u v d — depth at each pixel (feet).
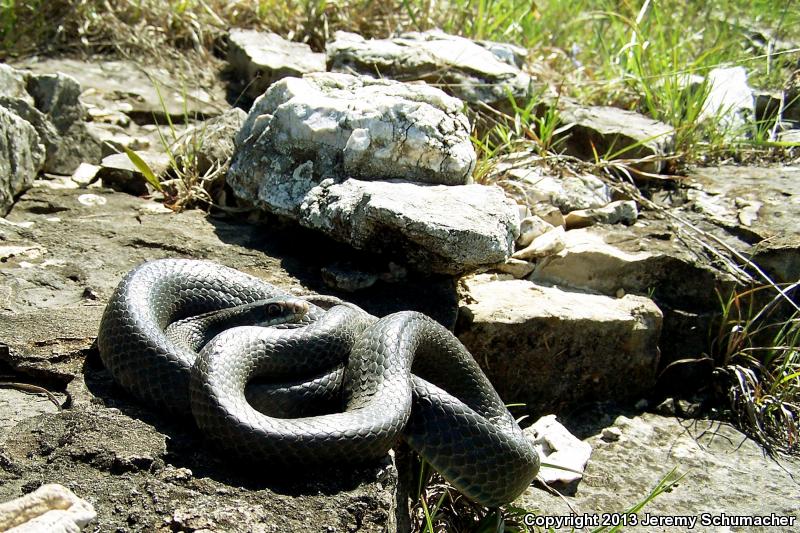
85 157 4.02
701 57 4.84
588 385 3.64
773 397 3.68
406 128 3.56
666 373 3.77
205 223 3.77
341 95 3.81
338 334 3.00
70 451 2.64
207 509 2.55
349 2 5.13
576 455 3.35
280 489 2.64
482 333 3.46
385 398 2.85
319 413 2.94
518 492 3.00
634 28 4.96
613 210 4.04
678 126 4.55
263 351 2.89
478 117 4.31
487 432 2.92
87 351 3.01
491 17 5.29
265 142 3.72
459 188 3.52
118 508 2.52
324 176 3.62
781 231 3.99
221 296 3.19
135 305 2.95
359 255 3.54
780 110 4.80
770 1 6.04
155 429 2.74
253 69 4.59
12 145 3.69
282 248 3.66
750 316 3.80
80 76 4.57
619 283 3.80
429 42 4.65
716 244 3.93
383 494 2.68
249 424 2.65
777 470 3.46
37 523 2.36
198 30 4.92
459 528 3.12
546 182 4.12
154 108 4.41
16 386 2.91
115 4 4.98
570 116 4.52
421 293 3.46
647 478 3.36
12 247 3.45
